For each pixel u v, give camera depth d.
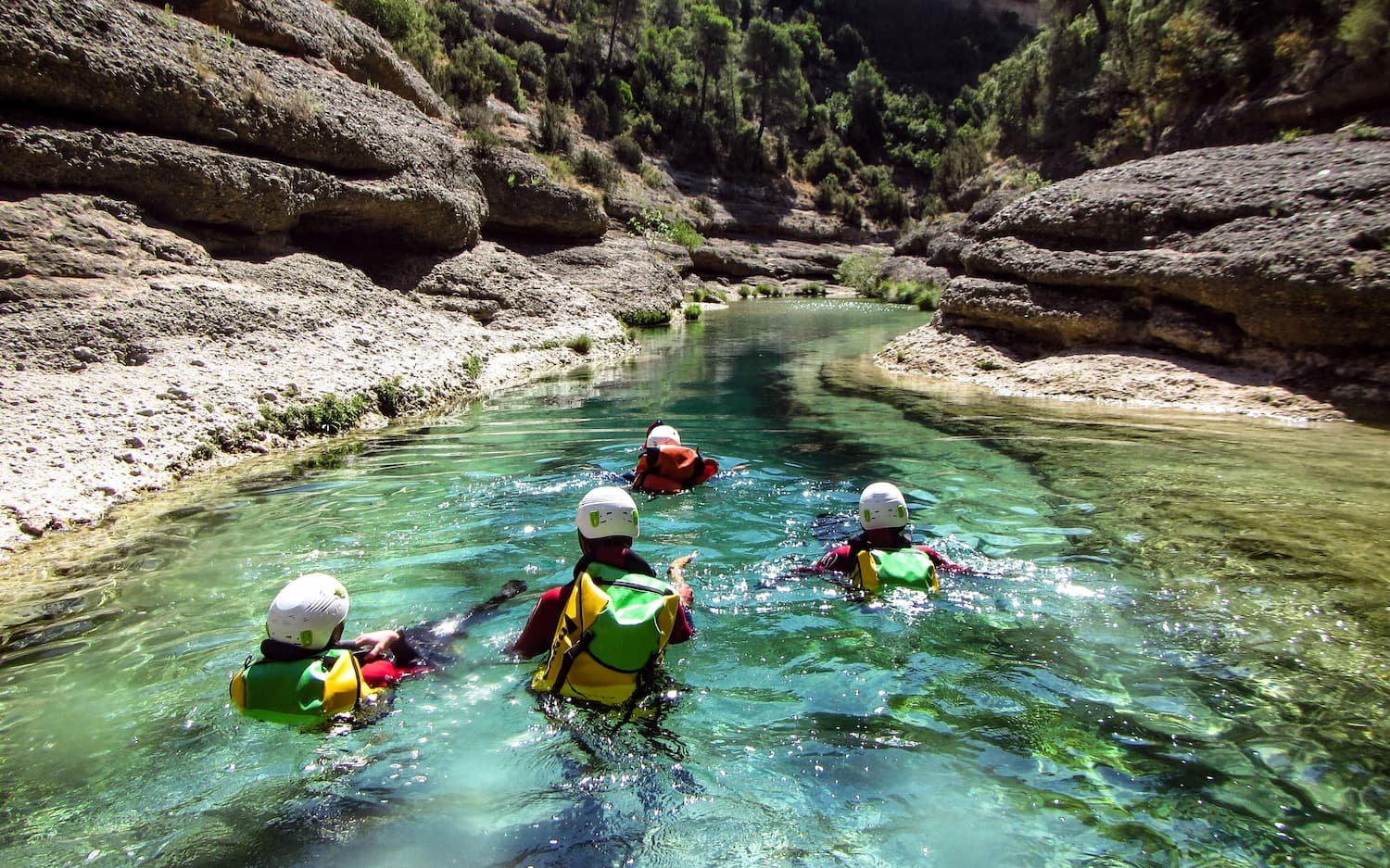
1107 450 7.67
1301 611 3.98
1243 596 4.20
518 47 52.66
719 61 63.50
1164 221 11.97
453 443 8.37
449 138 17.89
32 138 9.05
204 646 3.87
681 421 9.49
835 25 92.62
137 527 5.68
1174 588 4.32
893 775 2.77
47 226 8.74
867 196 63.84
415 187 14.90
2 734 3.11
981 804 2.60
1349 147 11.48
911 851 2.39
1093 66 36.50
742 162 58.75
